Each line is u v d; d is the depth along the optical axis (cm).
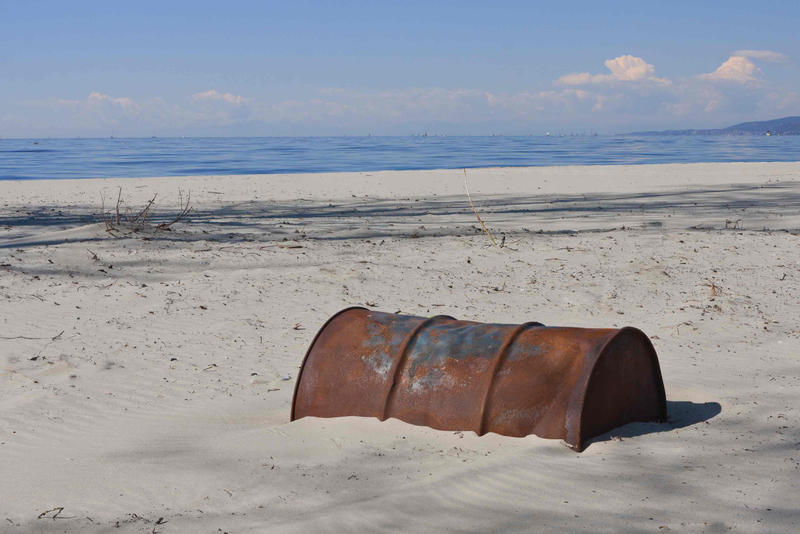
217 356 821
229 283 1160
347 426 568
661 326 902
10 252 1359
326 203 2347
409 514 412
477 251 1418
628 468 474
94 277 1206
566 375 531
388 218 1953
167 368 780
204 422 620
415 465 492
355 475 480
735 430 548
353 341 608
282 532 395
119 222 1648
